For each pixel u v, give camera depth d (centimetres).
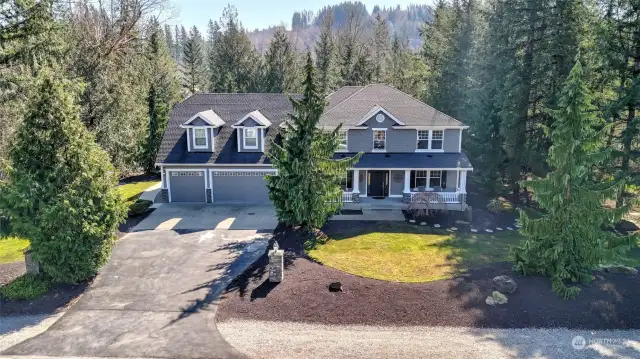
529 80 2720
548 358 1167
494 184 2922
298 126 1936
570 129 1434
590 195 1448
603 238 1462
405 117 2681
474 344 1234
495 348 1215
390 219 2384
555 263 1527
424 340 1255
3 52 2036
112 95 3016
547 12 2639
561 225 1502
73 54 2855
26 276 1576
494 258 1839
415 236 2123
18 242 2030
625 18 2230
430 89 3950
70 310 1416
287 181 1947
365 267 1728
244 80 5488
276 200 2014
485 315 1373
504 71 2870
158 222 2327
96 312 1402
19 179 1466
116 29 3350
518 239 2102
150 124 3722
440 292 1502
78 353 1180
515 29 2852
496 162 2869
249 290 1544
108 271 1702
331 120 2655
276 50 5412
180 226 2262
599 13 2381
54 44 2245
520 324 1332
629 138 2186
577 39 2566
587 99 1412
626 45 2258
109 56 3120
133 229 2212
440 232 2195
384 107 2759
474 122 3011
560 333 1288
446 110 3750
